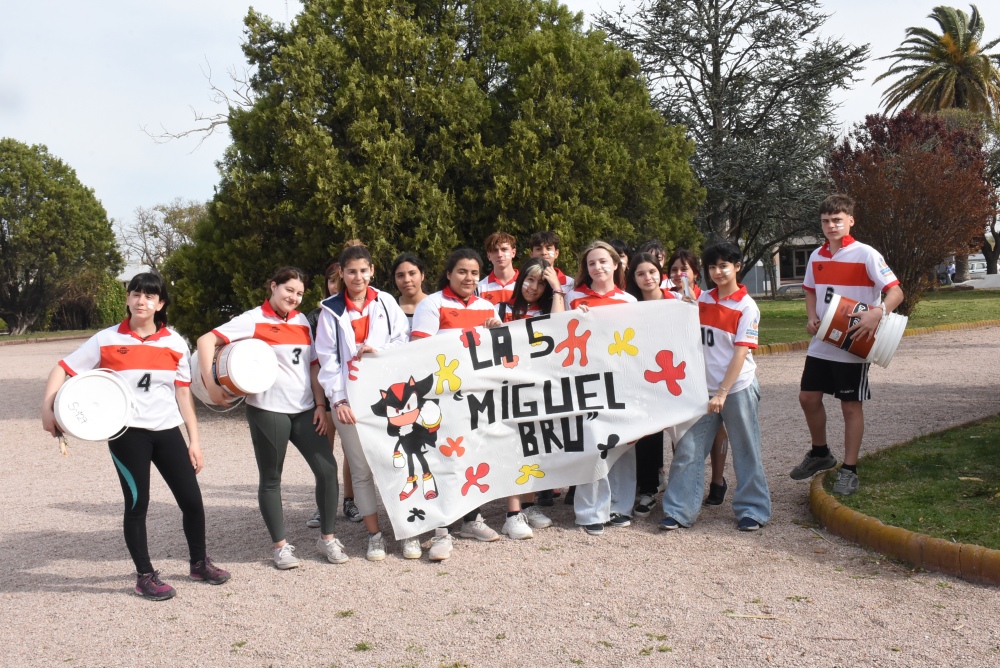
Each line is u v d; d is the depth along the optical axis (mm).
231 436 11016
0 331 48125
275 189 12547
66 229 44125
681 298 6465
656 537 5742
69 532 6746
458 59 13336
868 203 20719
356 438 5637
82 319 47438
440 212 12570
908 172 20484
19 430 12344
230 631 4500
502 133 13742
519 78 13602
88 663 4188
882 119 29281
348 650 4180
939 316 22359
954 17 41250
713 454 6445
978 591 4480
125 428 4930
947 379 11805
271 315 5531
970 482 6012
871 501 5793
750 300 5891
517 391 5980
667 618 4348
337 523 6574
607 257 6160
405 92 12727
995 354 14414
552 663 3908
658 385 5953
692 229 16859
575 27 15375
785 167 25156
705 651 3953
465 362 5863
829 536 5531
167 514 7176
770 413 10352
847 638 4012
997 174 38062
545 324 6023
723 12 27641
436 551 5508
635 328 5988
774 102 27219
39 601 5133
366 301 5789
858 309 5945
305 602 4875
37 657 4289
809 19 26750
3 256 42812
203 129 18594
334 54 12570
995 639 3910
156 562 5812
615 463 6152
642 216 15391
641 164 14977
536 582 4996
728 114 27125
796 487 6742
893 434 8352
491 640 4195
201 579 5332
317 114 12609
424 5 13539
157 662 4156
